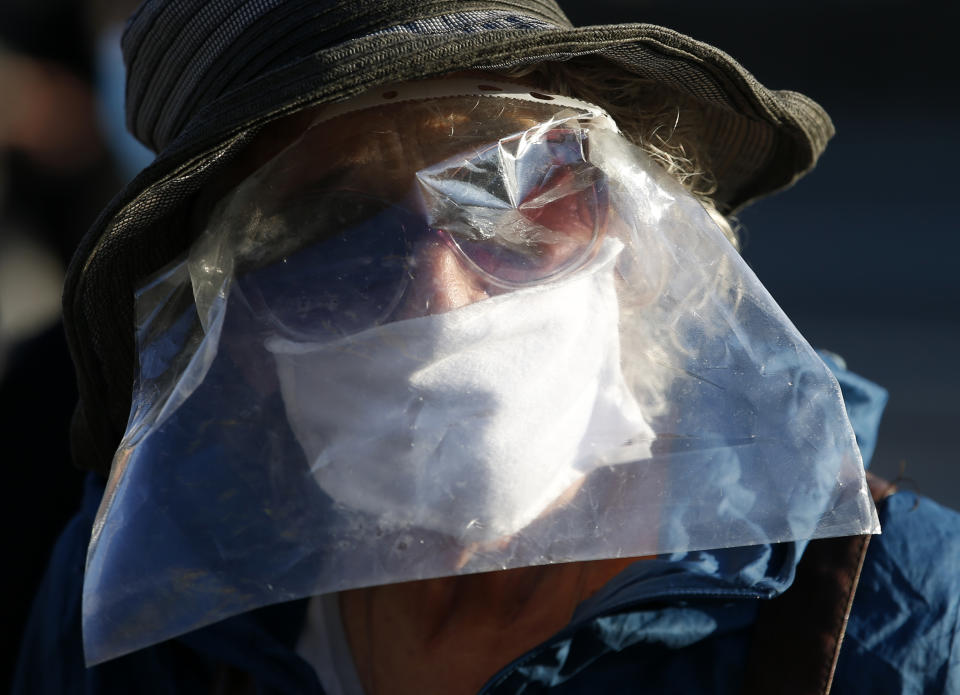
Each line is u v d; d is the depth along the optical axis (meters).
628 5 36.09
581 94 3.19
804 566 2.86
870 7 37.41
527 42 2.66
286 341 2.86
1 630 4.82
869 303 17.80
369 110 2.96
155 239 3.21
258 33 2.91
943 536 2.97
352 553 2.74
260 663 3.11
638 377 2.95
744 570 2.81
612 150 3.06
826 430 2.81
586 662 2.81
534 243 2.91
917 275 19.42
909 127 32.41
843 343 15.76
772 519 2.74
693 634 2.81
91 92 5.72
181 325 3.07
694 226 3.06
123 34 3.45
